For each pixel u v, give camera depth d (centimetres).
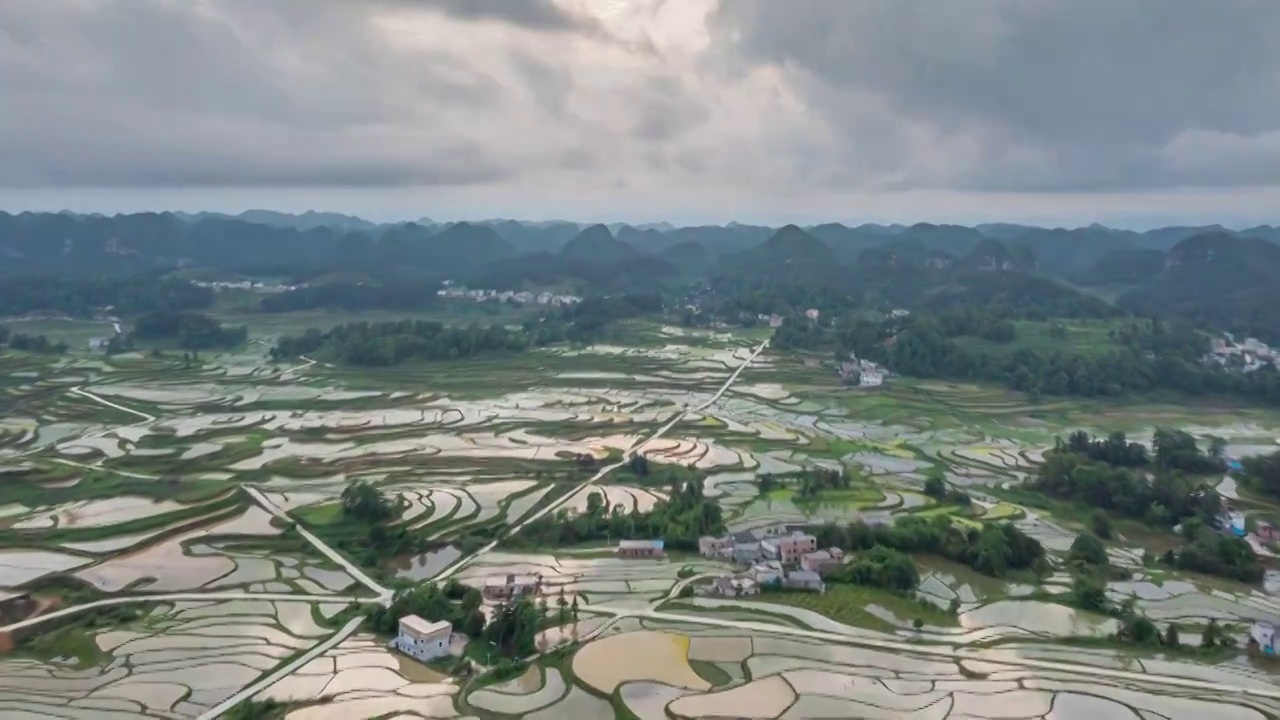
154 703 8075
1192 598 10944
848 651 9100
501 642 9175
